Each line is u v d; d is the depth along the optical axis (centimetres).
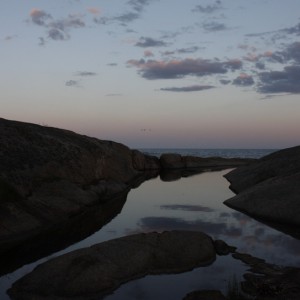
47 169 2503
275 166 2980
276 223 1922
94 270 1180
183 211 2316
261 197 2223
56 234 1778
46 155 2628
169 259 1315
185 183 3866
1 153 2328
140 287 1138
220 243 1474
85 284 1116
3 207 1816
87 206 2420
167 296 1075
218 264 1309
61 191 2367
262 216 2028
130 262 1264
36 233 1789
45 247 1568
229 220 2016
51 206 2111
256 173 3108
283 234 1702
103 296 1081
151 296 1077
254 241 1592
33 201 2048
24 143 2589
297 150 3130
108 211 2342
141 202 2684
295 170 2612
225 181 3978
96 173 3119
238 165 6819
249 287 1095
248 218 2056
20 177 2205
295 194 2030
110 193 2981
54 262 1231
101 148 3534
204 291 1085
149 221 2038
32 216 1903
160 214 2230
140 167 5619
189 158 6506
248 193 2411
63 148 2873
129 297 1073
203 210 2334
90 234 1775
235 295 1046
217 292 1077
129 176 4112
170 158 6172
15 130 2688
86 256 1258
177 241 1430
